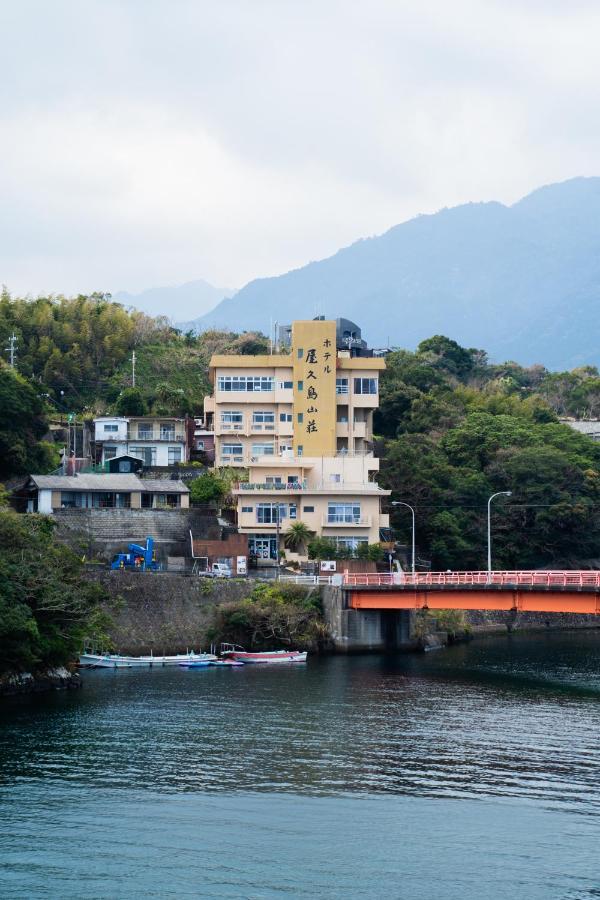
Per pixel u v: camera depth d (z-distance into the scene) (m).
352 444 196.50
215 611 146.25
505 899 68.44
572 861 73.12
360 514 174.38
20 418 182.75
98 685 122.56
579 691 123.06
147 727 102.31
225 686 123.12
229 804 82.06
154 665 136.38
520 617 194.50
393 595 148.12
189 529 169.38
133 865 72.31
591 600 131.75
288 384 196.88
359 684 125.75
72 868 71.88
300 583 154.00
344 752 94.81
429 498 189.50
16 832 76.62
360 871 71.81
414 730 102.56
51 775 87.56
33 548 117.62
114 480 176.88
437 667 140.12
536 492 198.88
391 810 81.12
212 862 72.88
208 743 97.06
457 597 142.62
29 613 109.75
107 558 162.12
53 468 187.62
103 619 127.69
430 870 72.00
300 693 119.62
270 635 147.00
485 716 108.88
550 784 86.62
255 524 173.75
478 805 82.12
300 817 79.81
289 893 69.12
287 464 176.62
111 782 86.25
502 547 195.00
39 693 117.25
